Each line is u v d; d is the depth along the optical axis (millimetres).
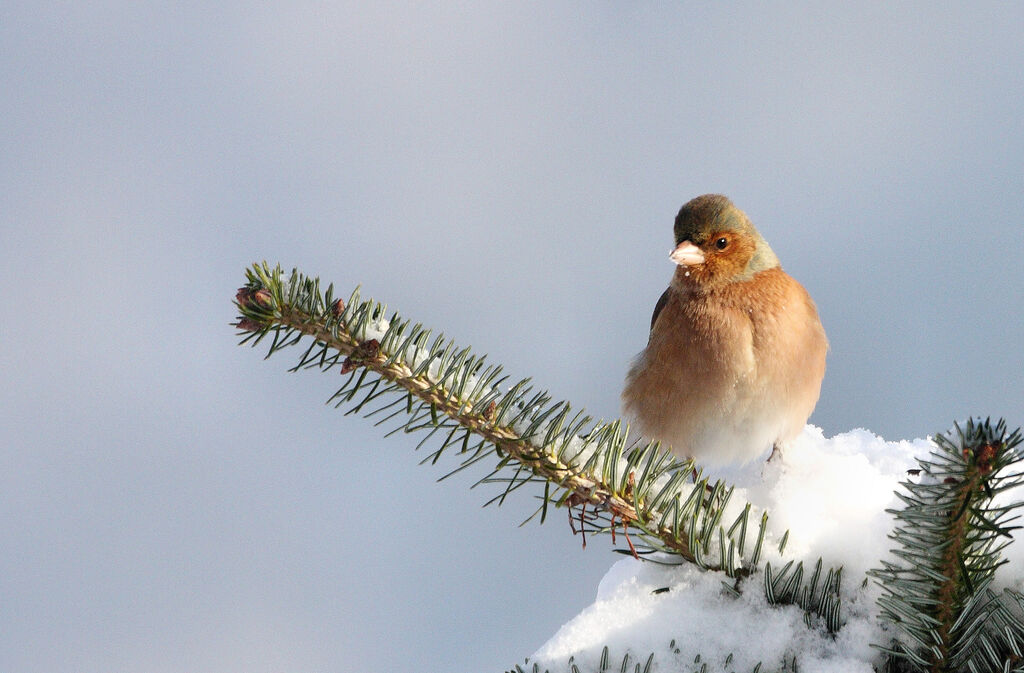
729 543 4121
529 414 4145
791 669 3793
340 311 4145
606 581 4156
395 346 4148
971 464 3322
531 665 3986
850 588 4023
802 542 4121
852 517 4129
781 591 4074
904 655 3674
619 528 4137
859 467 4152
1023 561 3721
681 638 3971
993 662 3611
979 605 3643
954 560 3557
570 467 4141
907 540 3652
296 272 4148
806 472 4148
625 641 3986
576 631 4098
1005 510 3514
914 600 3643
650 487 4137
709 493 4137
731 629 3992
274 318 4148
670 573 4129
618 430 4141
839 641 3873
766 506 4133
